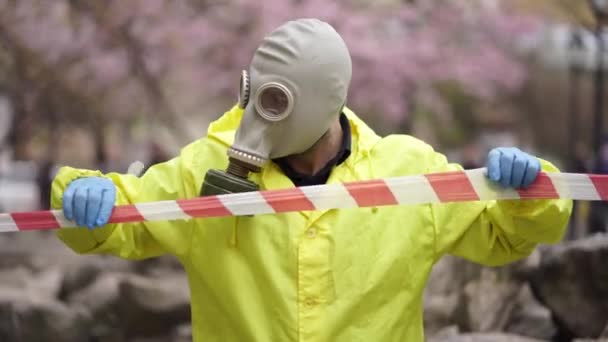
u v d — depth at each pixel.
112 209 5.35
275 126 5.39
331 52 5.39
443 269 11.69
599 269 9.89
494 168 5.28
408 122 37.53
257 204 5.39
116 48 32.34
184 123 38.66
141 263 23.08
